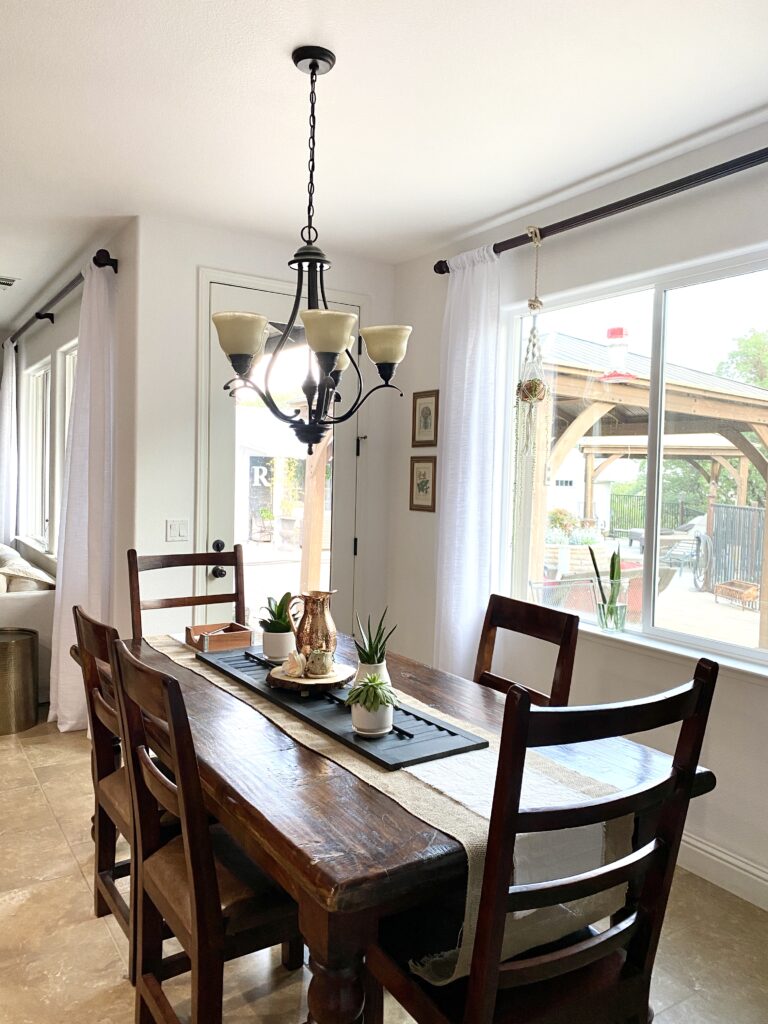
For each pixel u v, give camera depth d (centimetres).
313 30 195
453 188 302
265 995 195
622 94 225
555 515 329
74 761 344
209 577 366
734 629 256
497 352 331
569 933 146
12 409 643
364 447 408
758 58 205
